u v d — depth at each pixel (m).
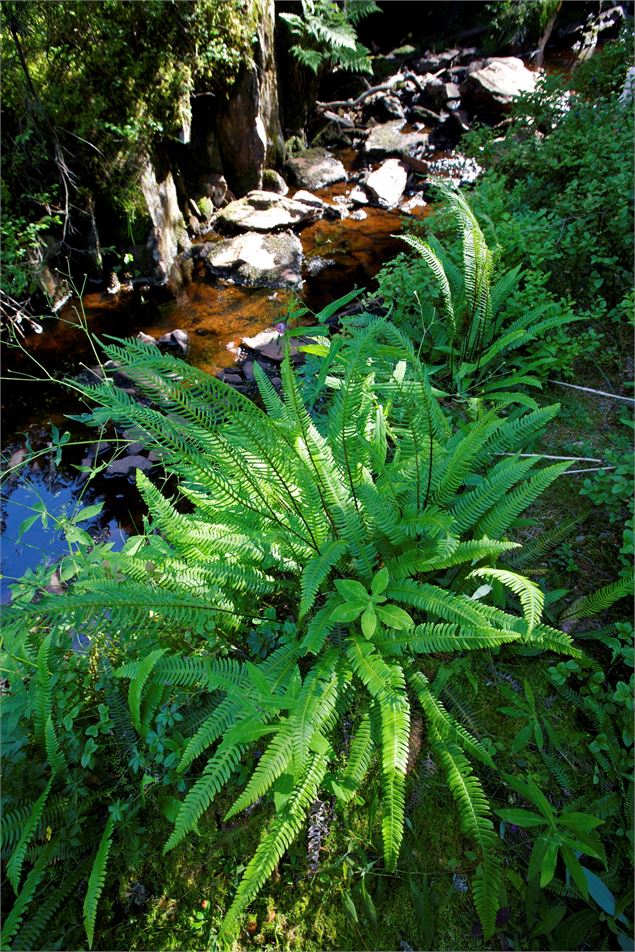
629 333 3.81
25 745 2.17
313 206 7.37
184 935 1.91
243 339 5.33
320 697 2.01
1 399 4.86
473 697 2.32
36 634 2.40
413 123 9.06
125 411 2.17
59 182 5.72
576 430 3.35
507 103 8.44
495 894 1.79
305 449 2.33
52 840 1.98
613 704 2.19
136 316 5.78
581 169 4.32
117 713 2.22
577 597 2.56
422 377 2.49
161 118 5.99
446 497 2.42
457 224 4.29
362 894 1.91
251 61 6.54
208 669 2.11
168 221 6.36
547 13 9.69
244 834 2.06
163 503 2.48
